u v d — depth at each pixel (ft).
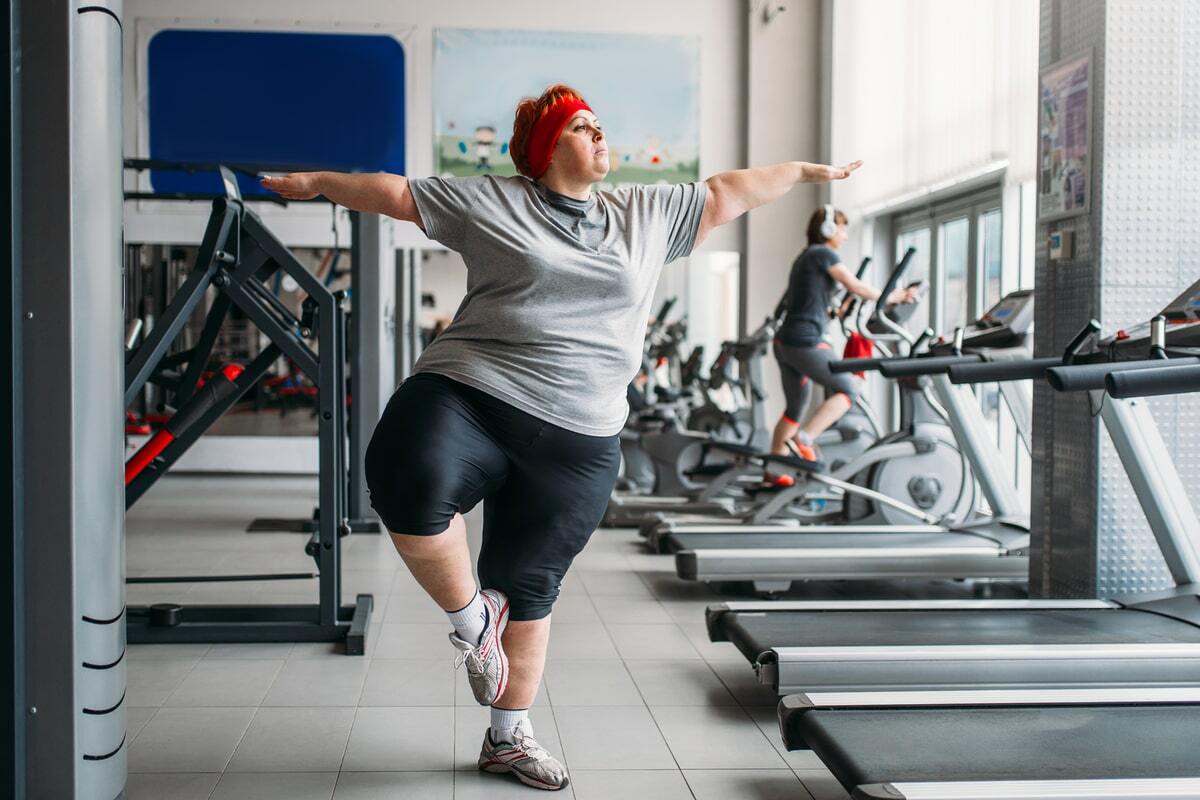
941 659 8.09
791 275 17.69
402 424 6.37
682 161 27.50
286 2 26.48
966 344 12.35
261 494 22.84
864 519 15.96
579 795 7.04
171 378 13.44
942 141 20.02
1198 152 10.45
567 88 6.75
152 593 13.21
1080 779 5.72
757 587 12.73
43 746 6.15
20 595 6.07
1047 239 11.30
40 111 6.05
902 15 21.94
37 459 6.10
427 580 6.48
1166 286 10.47
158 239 26.11
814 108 27.30
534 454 6.58
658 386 24.25
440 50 26.73
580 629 11.48
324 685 9.45
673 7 27.32
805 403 17.79
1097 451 10.62
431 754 7.77
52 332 6.08
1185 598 9.43
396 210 6.52
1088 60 10.50
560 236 6.51
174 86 26.37
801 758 7.74
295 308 25.98
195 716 8.58
